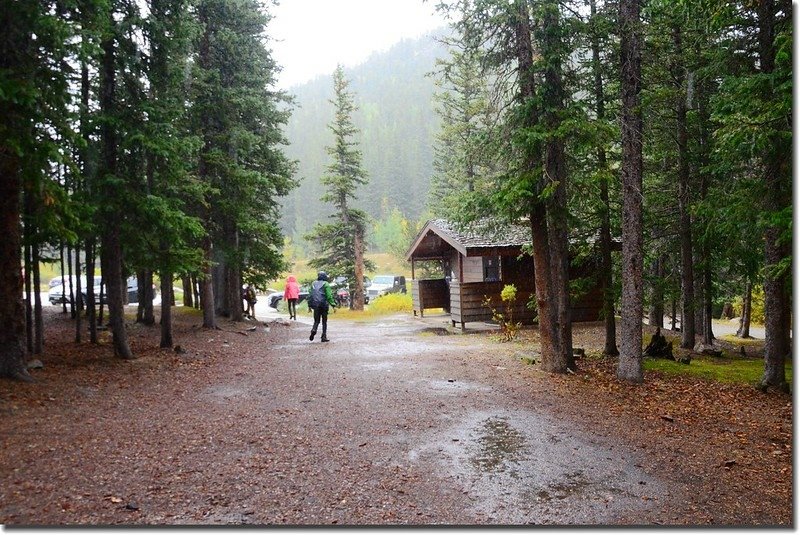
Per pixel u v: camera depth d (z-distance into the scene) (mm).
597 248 14961
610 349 14664
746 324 23969
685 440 7535
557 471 6102
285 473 5641
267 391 9320
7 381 8039
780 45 9297
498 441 7051
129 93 11227
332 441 6738
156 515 4559
